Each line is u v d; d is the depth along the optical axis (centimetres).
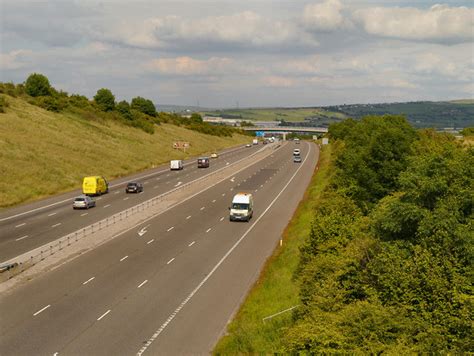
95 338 2283
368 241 2620
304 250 3316
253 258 3684
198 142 15000
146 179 8125
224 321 2523
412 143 5153
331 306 2220
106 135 10994
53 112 11088
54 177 6950
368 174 4622
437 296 1928
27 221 4772
